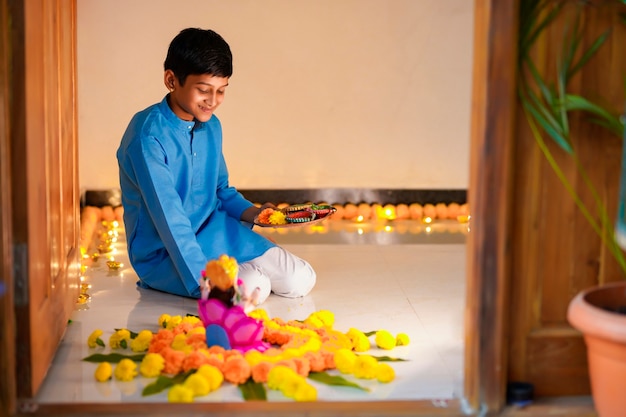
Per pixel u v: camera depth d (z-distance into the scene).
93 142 6.34
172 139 4.04
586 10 2.64
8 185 2.58
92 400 2.88
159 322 3.67
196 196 4.23
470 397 2.70
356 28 6.45
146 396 2.91
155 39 6.30
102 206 6.38
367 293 4.29
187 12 6.31
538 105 2.63
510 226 2.65
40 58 2.95
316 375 3.07
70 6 3.88
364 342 3.40
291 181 6.58
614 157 2.73
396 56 6.50
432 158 6.63
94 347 3.41
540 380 2.79
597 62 2.68
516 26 2.53
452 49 6.52
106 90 6.31
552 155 2.71
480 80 2.58
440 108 6.58
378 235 5.71
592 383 2.55
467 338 2.71
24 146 2.63
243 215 4.43
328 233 5.76
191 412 2.65
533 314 2.76
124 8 6.25
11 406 2.62
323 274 4.66
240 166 6.54
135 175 3.98
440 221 6.23
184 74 3.88
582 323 2.45
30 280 2.71
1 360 2.60
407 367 3.23
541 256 2.74
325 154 6.57
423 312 3.97
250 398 2.83
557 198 2.72
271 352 3.16
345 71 6.50
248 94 6.46
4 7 2.54
